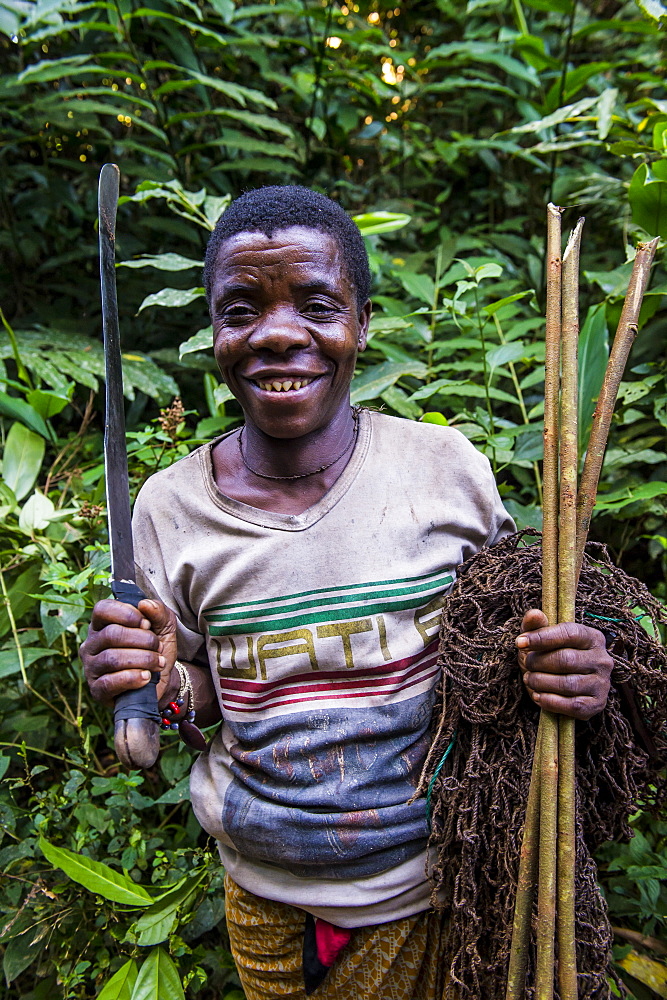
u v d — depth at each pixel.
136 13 1.90
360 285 0.99
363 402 1.72
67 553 1.62
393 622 0.96
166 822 1.58
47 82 2.54
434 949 1.01
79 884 1.41
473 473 1.02
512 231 2.56
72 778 1.41
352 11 2.83
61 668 1.59
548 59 2.01
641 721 0.96
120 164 2.25
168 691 0.97
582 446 1.52
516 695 0.91
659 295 1.46
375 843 0.95
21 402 1.64
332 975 1.02
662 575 1.82
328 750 0.96
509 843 0.89
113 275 0.95
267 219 0.91
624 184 1.88
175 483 1.04
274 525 0.97
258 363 0.92
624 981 1.28
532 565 0.96
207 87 2.42
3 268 2.42
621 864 1.30
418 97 2.78
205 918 1.33
